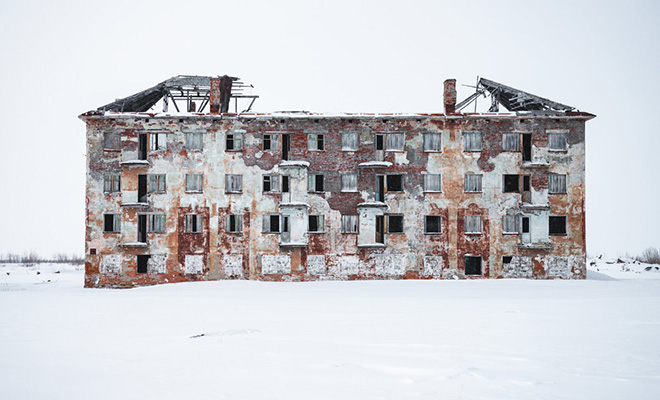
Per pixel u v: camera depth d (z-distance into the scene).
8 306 25.53
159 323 19.42
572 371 11.09
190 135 47.78
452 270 46.66
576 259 46.72
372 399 9.28
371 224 47.06
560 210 47.09
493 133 47.53
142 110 53.97
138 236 47.66
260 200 47.31
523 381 10.28
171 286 41.62
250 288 37.91
